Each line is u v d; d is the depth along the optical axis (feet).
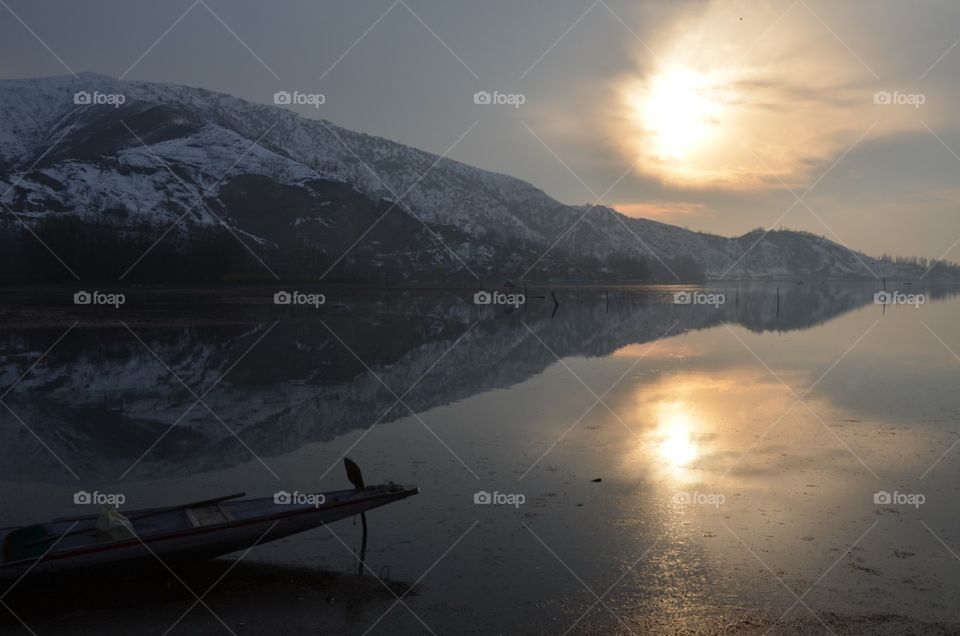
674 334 180.24
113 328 172.86
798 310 296.71
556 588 37.99
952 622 34.14
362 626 34.55
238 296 323.16
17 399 87.40
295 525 39.88
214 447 65.51
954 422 73.87
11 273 367.66
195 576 39.55
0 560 36.55
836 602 36.17
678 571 39.70
